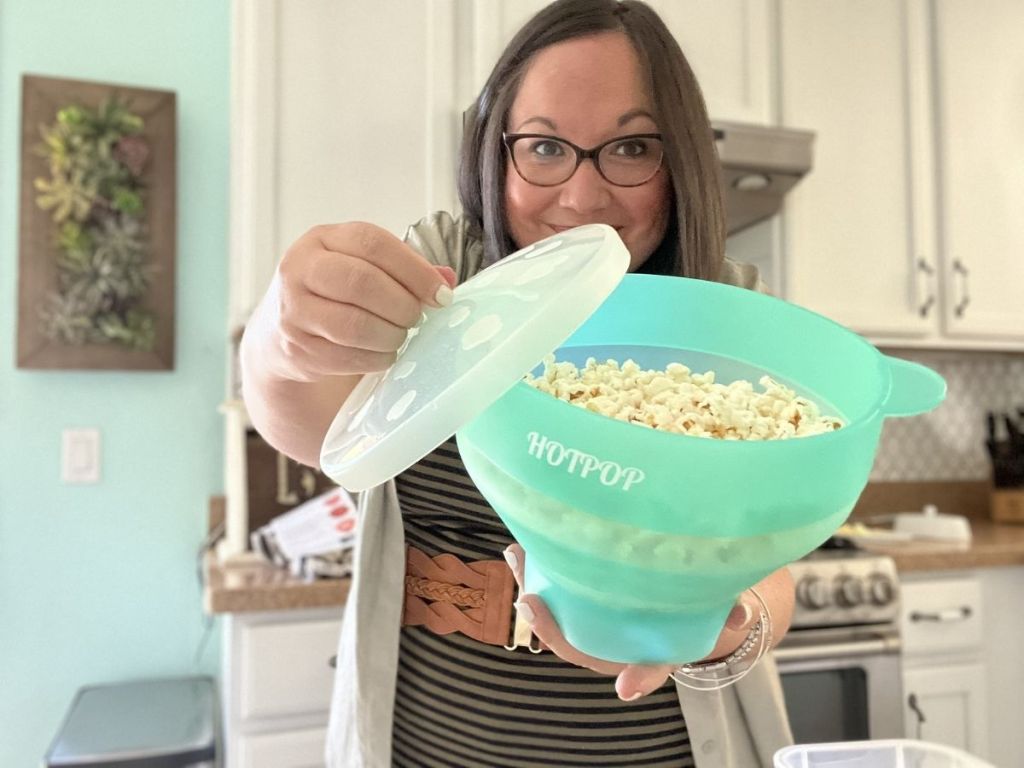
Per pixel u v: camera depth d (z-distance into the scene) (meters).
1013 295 1.91
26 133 1.56
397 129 1.51
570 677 0.66
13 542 1.55
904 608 1.54
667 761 0.69
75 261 1.56
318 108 1.47
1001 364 2.24
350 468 0.35
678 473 0.33
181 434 1.65
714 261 0.68
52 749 1.22
